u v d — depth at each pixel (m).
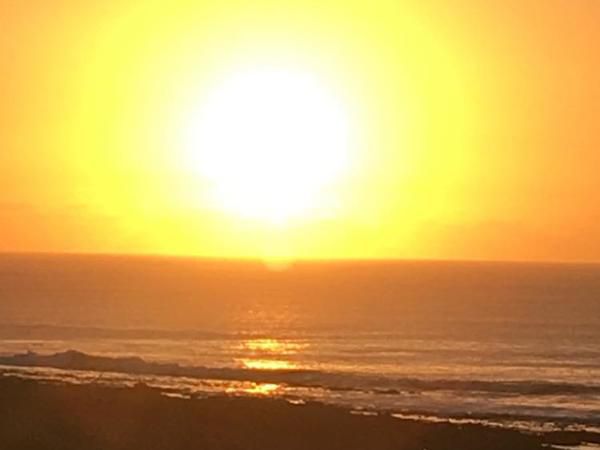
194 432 114.19
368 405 152.38
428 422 127.50
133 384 166.25
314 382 181.50
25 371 186.75
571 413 147.12
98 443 106.88
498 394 167.75
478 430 122.06
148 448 105.69
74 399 132.25
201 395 154.50
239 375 189.12
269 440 111.81
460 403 156.75
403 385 178.00
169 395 144.50
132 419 120.31
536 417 142.88
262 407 133.00
